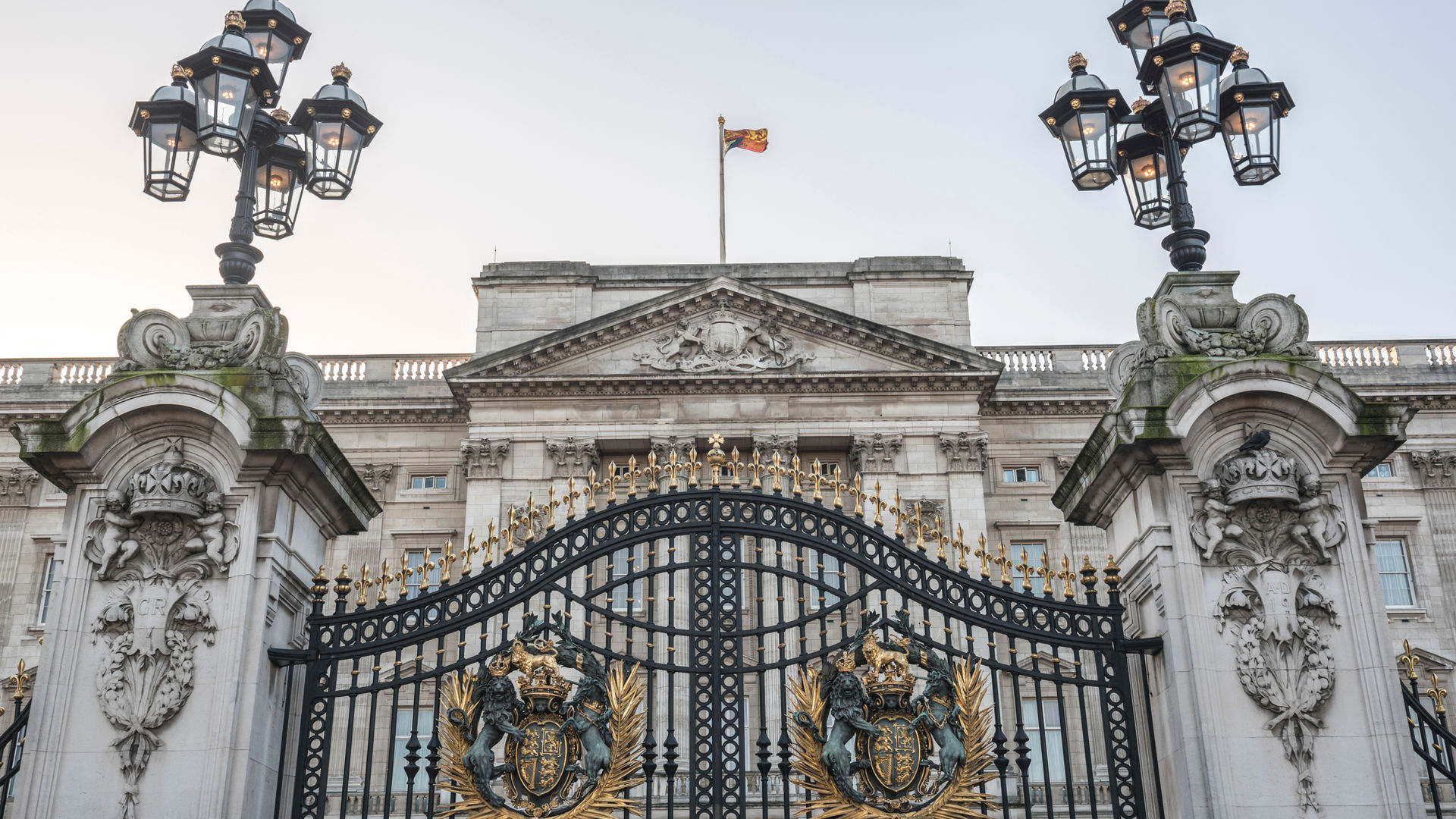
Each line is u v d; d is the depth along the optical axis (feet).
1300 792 34.30
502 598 38.24
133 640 35.60
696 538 39.83
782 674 37.19
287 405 37.76
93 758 34.60
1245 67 41.88
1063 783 92.94
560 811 35.42
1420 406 152.15
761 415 140.26
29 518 145.18
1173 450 37.14
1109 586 38.42
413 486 150.20
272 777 36.65
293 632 39.50
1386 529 148.56
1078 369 155.02
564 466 136.56
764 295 142.41
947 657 37.70
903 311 148.77
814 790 39.34
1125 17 44.88
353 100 43.19
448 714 36.76
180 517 36.73
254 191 41.27
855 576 86.79
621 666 37.86
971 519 135.44
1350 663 35.73
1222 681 35.45
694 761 36.29
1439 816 34.58
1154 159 43.88
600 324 140.26
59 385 149.18
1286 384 37.14
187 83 41.55
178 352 38.47
